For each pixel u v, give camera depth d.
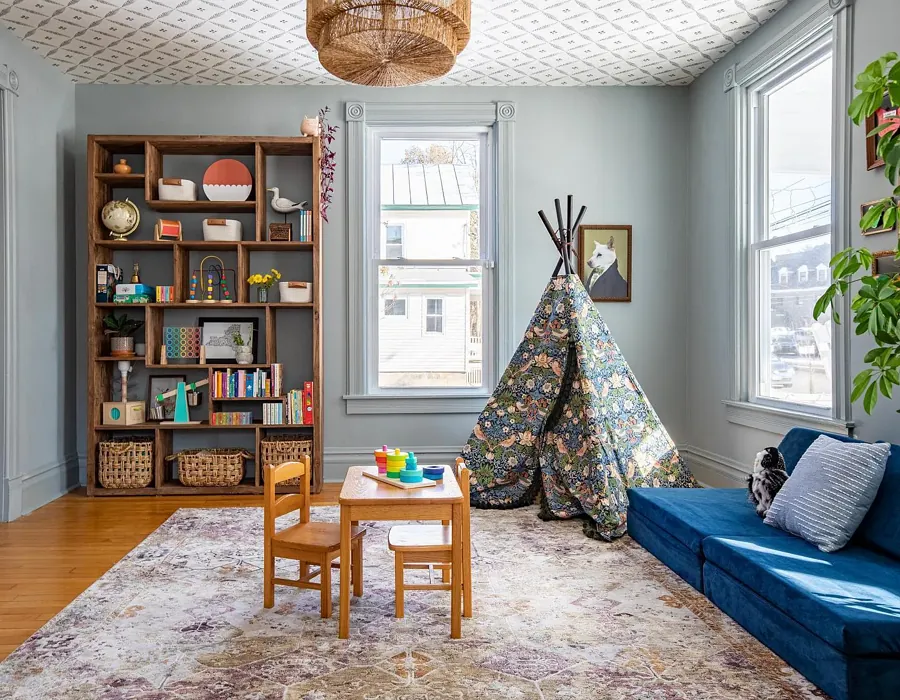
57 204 4.67
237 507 4.28
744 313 4.22
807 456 2.76
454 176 5.10
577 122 5.05
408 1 2.44
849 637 1.81
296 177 4.99
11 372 4.03
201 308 4.97
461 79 4.89
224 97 4.96
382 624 2.50
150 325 4.67
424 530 2.74
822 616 1.91
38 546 3.49
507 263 5.02
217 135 4.78
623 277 5.04
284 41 4.22
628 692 2.00
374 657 2.23
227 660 2.21
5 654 2.28
